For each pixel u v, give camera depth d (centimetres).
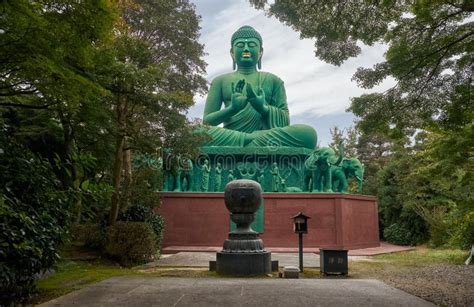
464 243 1585
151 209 1684
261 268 1084
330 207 1977
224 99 2722
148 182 1675
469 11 795
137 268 1266
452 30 828
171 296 744
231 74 2742
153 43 2088
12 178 691
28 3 629
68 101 881
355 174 2289
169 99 1334
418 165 2519
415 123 960
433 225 2258
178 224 1953
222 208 1966
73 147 1465
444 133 1101
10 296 684
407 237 2583
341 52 930
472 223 1566
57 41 721
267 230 1950
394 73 889
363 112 956
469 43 816
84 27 750
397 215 2858
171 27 2059
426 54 849
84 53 795
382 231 3053
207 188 2217
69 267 1166
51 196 731
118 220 1509
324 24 866
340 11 836
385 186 2966
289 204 1972
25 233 648
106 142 1527
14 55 709
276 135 2400
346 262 1162
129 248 1333
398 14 832
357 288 828
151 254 1406
